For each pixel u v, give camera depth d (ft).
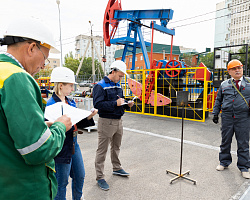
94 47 84.94
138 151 14.34
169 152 14.07
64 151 6.05
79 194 7.17
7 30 3.39
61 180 6.17
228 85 10.81
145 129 21.21
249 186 9.35
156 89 27.99
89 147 15.25
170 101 26.43
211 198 8.38
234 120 10.55
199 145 15.56
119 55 171.32
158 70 28.37
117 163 10.43
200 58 178.91
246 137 10.37
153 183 9.70
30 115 2.95
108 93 9.04
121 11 36.99
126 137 18.10
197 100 28.14
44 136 3.09
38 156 3.01
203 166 11.70
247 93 10.24
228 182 9.77
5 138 2.99
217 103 11.73
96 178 9.42
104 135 9.13
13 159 3.06
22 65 3.50
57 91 6.50
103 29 41.91
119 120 9.64
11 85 2.90
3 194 3.03
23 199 3.19
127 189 9.14
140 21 36.63
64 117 3.95
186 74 30.68
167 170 10.75
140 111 31.01
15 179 3.10
